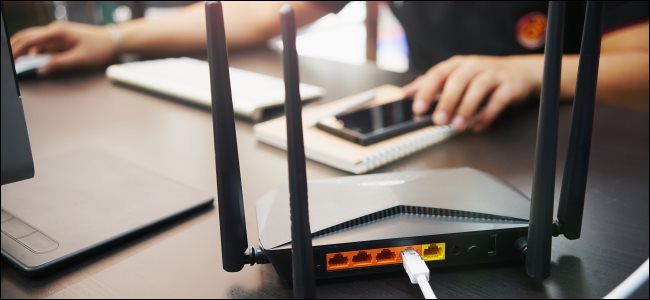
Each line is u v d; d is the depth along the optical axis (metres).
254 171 0.71
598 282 0.47
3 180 0.47
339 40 2.57
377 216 0.50
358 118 0.82
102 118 0.92
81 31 1.25
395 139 0.76
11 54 0.46
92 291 0.47
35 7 1.32
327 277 0.48
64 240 0.52
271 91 0.96
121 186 0.64
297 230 0.41
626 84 1.17
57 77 1.17
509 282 0.47
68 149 0.79
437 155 0.76
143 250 0.53
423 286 0.46
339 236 0.48
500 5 1.58
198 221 0.58
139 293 0.47
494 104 0.87
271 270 0.50
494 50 1.63
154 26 1.31
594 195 0.64
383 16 2.32
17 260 0.49
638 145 0.78
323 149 0.73
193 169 0.72
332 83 1.07
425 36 1.73
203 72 1.10
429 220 0.50
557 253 0.52
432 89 0.89
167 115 0.94
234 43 1.34
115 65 1.21
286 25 0.35
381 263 0.48
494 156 0.75
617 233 0.55
